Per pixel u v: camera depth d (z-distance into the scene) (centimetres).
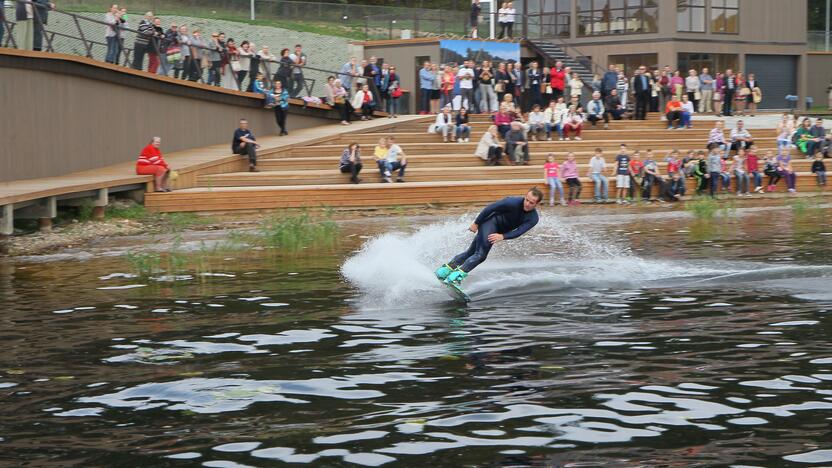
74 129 2277
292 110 2973
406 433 612
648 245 1630
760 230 1859
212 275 1330
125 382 747
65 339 909
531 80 3152
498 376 752
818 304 1045
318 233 1791
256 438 606
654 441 591
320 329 948
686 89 3559
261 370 783
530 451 575
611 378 741
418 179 2577
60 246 1698
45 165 2167
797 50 4166
